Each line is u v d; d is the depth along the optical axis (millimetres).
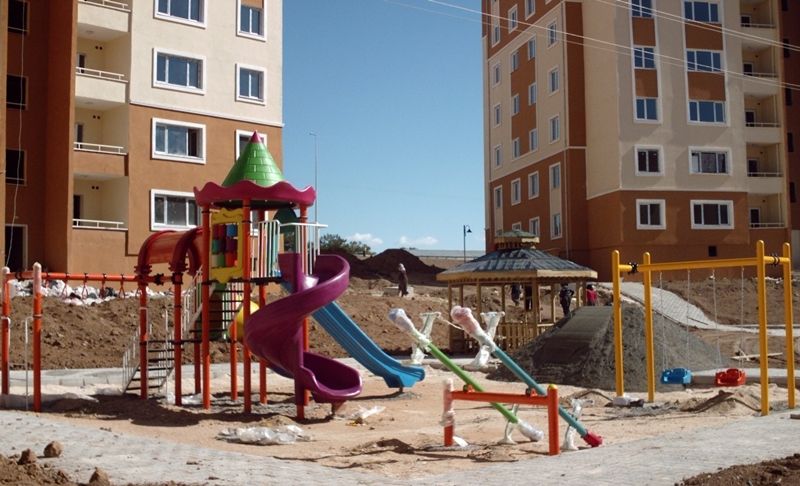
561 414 10484
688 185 48469
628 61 48281
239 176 16094
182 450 9828
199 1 39625
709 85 49250
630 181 47844
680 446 9305
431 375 23156
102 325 26875
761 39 51469
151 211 37219
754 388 16891
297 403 14836
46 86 36438
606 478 7648
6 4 34250
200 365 19156
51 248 35406
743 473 7305
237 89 40344
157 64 38062
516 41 58750
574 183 51062
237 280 15672
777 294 44219
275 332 14648
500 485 7531
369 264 60750
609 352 20484
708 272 48031
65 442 10469
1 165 33250
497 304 39781
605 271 48875
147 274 17672
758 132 51281
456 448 11016
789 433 10047
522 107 57812
